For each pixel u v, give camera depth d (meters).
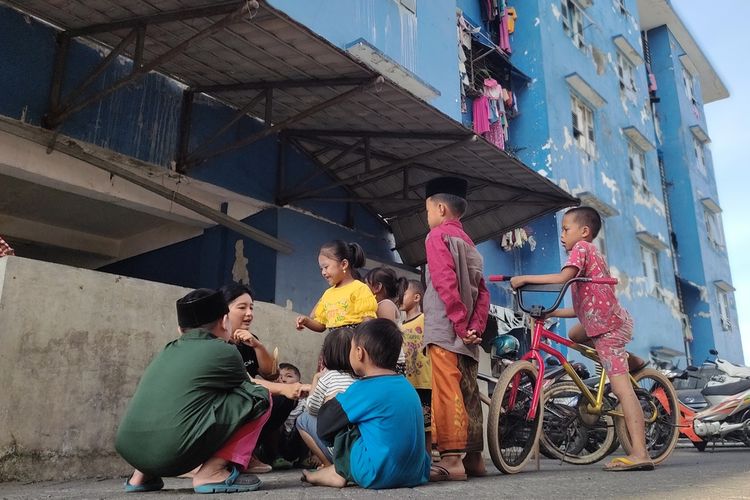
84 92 5.46
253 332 4.56
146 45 5.08
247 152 6.88
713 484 2.74
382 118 5.83
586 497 2.28
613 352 3.70
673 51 20.16
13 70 5.07
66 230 7.75
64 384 3.46
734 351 19.33
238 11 3.98
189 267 7.36
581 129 13.70
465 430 3.13
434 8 10.09
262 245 6.98
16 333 3.29
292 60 4.90
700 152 20.80
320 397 3.10
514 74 12.58
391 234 8.72
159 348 3.95
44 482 3.25
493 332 5.97
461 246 3.33
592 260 3.81
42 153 5.45
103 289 3.73
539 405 3.73
